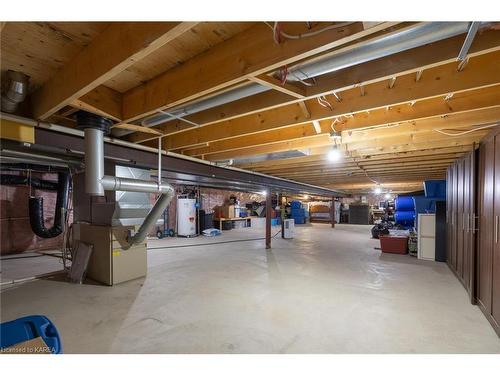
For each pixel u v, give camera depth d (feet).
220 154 15.07
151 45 4.40
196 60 6.10
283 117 8.99
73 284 11.98
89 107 7.34
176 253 19.10
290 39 4.76
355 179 26.30
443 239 16.72
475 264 9.65
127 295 10.58
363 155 13.62
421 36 4.22
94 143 8.36
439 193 20.99
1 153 9.59
